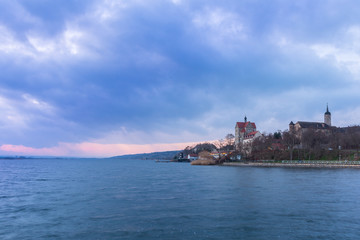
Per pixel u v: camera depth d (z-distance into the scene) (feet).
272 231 97.35
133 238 91.61
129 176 342.64
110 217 117.91
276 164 544.62
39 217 119.03
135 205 142.00
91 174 388.37
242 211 126.00
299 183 228.43
